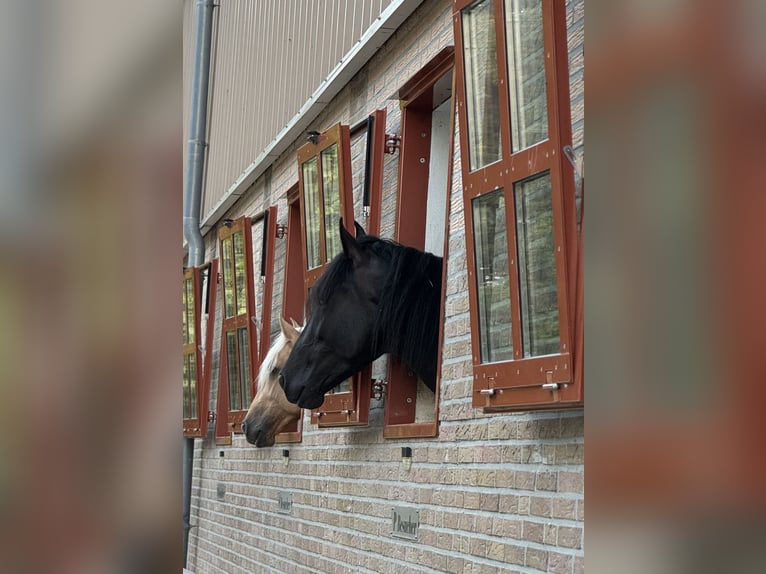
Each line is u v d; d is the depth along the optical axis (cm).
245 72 1035
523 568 343
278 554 721
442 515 422
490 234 355
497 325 349
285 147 845
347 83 668
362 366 471
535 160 317
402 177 523
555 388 305
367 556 520
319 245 616
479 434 392
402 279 450
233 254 926
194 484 1105
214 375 1074
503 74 338
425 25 514
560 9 308
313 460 641
